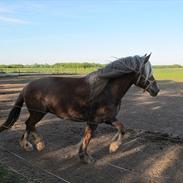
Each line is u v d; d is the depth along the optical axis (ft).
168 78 98.17
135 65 13.66
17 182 11.48
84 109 13.70
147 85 14.02
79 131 20.11
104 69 13.39
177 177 12.74
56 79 14.60
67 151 15.67
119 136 14.65
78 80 14.11
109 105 13.50
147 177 12.66
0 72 120.78
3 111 28.30
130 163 14.25
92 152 15.62
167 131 21.12
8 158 14.48
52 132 19.77
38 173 12.78
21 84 62.80
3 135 18.54
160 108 32.60
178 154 15.65
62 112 14.11
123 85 13.67
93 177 12.57
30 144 15.60
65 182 11.94
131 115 27.76
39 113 14.79
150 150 16.20
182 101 39.22
